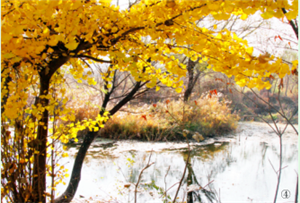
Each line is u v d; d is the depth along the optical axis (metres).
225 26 3.14
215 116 7.06
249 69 0.99
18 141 1.46
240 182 3.21
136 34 1.36
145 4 1.14
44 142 1.59
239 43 1.06
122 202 2.41
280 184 3.15
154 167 3.82
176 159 4.35
